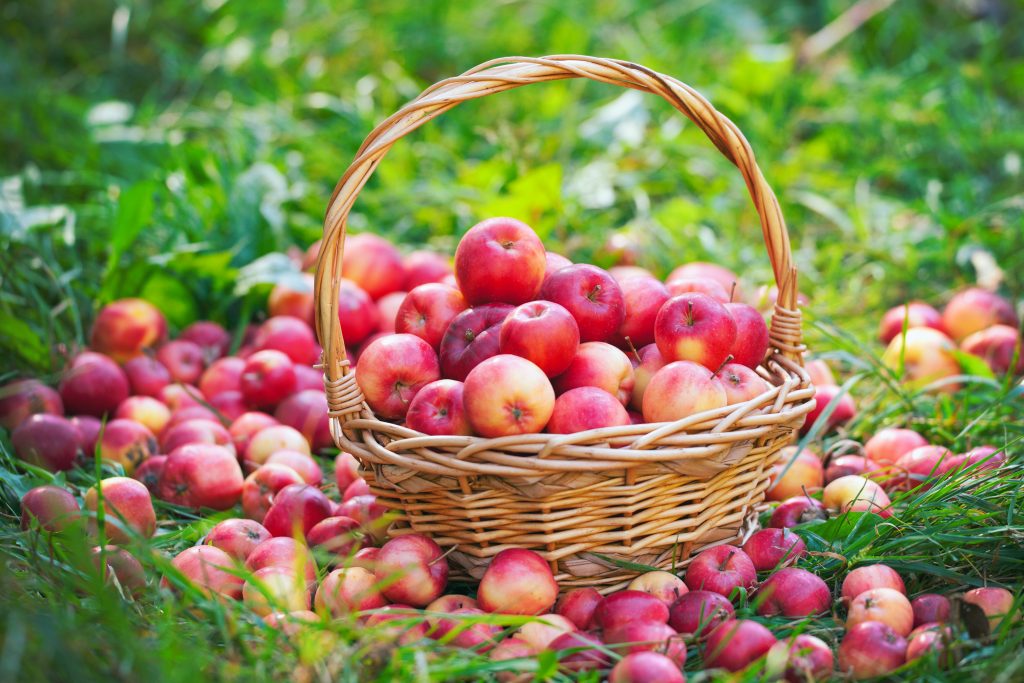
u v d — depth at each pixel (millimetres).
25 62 2559
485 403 1220
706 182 2197
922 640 1175
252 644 1184
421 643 1181
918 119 2398
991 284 1757
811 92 2631
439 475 1226
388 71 2586
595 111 2402
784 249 1312
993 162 2244
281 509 1326
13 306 1617
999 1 2955
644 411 1268
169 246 1731
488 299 1313
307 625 1168
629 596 1212
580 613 1229
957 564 1286
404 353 1286
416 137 2346
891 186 2314
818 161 2277
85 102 2381
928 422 1472
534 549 1244
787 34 3104
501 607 1218
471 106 2475
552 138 2211
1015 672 1148
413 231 2000
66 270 1732
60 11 2781
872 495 1336
